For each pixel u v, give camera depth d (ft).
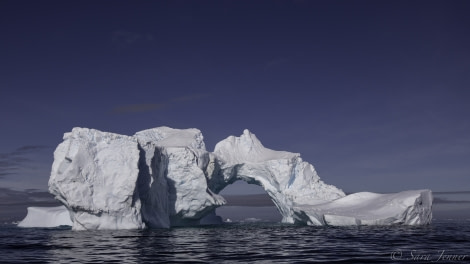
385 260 69.97
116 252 82.43
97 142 163.94
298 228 176.04
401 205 177.47
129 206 158.71
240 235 134.31
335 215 181.27
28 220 217.97
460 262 67.36
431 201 188.75
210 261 68.64
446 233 134.00
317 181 233.35
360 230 150.71
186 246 94.68
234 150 252.42
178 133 234.17
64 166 156.46
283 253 80.38
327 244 98.94
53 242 106.93
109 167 160.45
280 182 230.27
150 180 171.53
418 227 167.84
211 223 247.70
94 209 153.38
